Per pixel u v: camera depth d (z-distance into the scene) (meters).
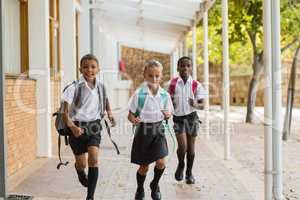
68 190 5.55
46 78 7.76
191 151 5.87
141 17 14.84
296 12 13.20
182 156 5.86
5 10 7.30
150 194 5.39
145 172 4.97
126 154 8.38
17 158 6.55
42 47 7.76
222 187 5.81
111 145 9.53
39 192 5.45
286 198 5.50
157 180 4.96
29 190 5.54
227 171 6.87
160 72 4.82
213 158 8.10
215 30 16.06
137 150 4.86
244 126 14.23
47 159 7.63
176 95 5.66
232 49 17.67
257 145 10.16
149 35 20.30
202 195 5.39
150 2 11.48
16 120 6.48
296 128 13.71
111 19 16.88
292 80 11.20
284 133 11.31
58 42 10.48
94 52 15.33
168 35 19.20
